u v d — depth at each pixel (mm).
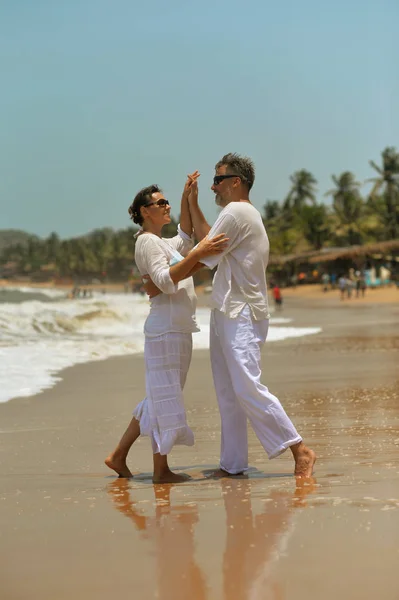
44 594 2535
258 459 5133
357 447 5234
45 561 2902
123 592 2529
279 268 107562
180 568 2742
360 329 24984
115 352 16094
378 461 4703
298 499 3742
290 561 2750
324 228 111812
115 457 4762
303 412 7152
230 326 4617
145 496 4082
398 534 3025
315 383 9844
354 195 113625
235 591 2486
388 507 3473
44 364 13250
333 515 3367
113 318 27266
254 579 2586
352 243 110562
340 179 113938
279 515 3422
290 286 107500
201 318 30703
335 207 113188
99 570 2762
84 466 5090
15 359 13812
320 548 2887
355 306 50562
